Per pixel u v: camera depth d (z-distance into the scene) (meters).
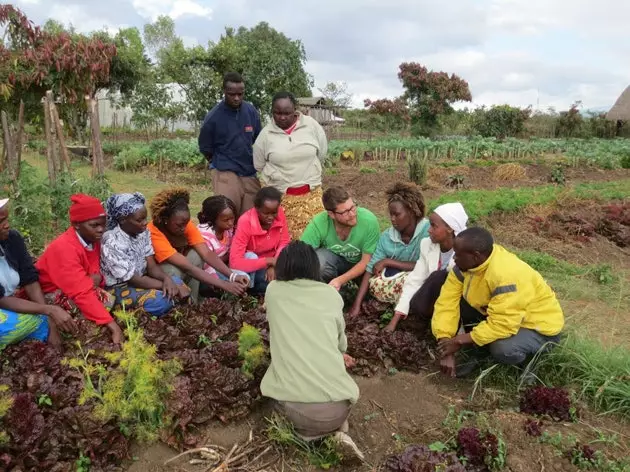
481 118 32.59
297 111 6.16
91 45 11.98
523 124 33.50
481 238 3.80
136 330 4.14
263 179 6.23
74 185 7.83
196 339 4.24
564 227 9.86
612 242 9.49
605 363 4.18
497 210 10.82
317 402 3.16
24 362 3.55
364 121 36.22
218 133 6.34
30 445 2.89
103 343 3.86
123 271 4.50
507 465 3.25
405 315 4.74
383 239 5.12
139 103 24.05
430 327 4.84
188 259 5.21
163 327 4.25
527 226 10.07
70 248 4.03
